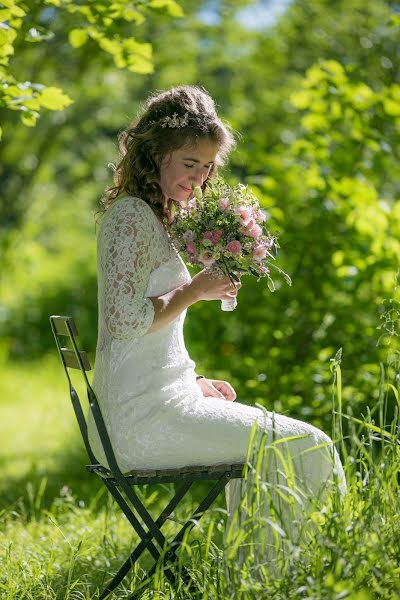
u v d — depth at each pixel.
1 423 15.68
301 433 5.83
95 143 24.75
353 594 4.61
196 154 6.04
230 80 23.30
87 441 6.29
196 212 5.88
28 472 12.01
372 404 9.89
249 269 5.92
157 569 5.39
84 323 23.62
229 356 11.42
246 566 5.14
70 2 8.84
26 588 6.34
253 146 11.56
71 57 17.45
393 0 17.44
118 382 5.91
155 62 19.31
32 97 7.97
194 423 5.82
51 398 17.58
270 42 19.83
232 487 6.10
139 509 5.77
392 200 12.45
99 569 7.03
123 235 5.79
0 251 23.02
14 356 23.02
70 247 27.08
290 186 11.26
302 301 10.98
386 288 10.43
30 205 23.58
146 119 6.20
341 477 5.71
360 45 17.34
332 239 10.94
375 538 5.10
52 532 8.41
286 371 10.86
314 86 11.39
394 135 11.41
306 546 5.32
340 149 11.28
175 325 6.07
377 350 10.14
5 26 7.60
